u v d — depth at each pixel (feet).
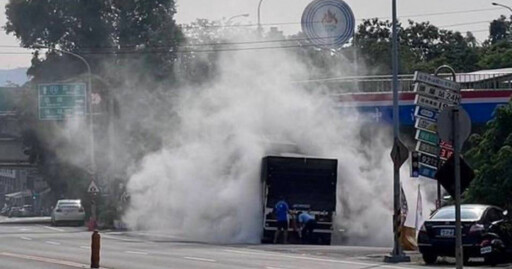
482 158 147.13
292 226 163.43
